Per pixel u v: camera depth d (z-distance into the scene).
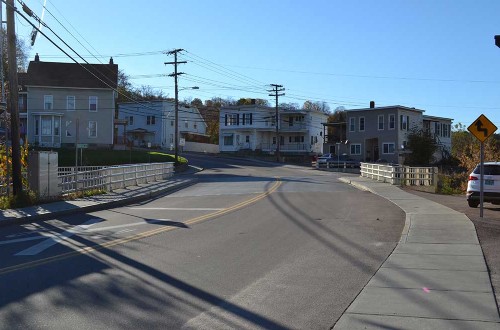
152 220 14.62
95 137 58.06
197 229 12.80
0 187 17.77
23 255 9.52
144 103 82.69
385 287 7.06
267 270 8.30
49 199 18.17
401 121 62.12
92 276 7.86
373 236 11.55
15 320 5.81
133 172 27.22
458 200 20.05
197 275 7.94
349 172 50.75
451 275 7.66
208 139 96.88
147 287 7.23
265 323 5.73
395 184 27.08
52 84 57.03
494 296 6.54
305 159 72.25
